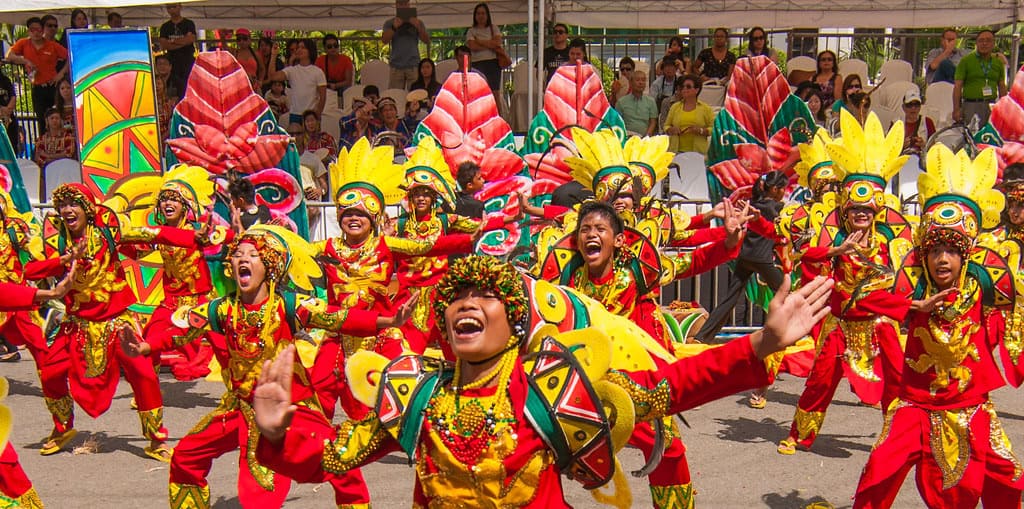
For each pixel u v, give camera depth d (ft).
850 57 52.39
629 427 9.18
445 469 9.48
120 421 24.71
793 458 21.18
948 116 44.16
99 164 30.14
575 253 16.65
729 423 23.79
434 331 23.24
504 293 9.27
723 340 30.25
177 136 31.17
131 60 30.09
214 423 15.51
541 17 33.65
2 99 45.09
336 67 46.88
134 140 30.40
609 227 15.98
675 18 47.93
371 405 10.16
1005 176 28.99
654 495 15.97
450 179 25.75
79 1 29.09
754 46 43.21
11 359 30.83
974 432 14.66
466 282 9.33
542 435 9.28
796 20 47.44
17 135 45.47
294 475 9.96
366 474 20.38
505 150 32.37
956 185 16.11
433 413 9.53
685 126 39.99
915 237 16.15
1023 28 52.90
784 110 33.12
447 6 49.49
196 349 27.14
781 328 8.62
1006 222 21.90
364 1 50.29
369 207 21.86
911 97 39.14
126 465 21.38
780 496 18.89
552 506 9.50
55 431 22.22
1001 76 42.75
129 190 30.40
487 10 42.39
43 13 50.21
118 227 22.27
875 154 21.15
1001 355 15.39
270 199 31.53
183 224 25.67
